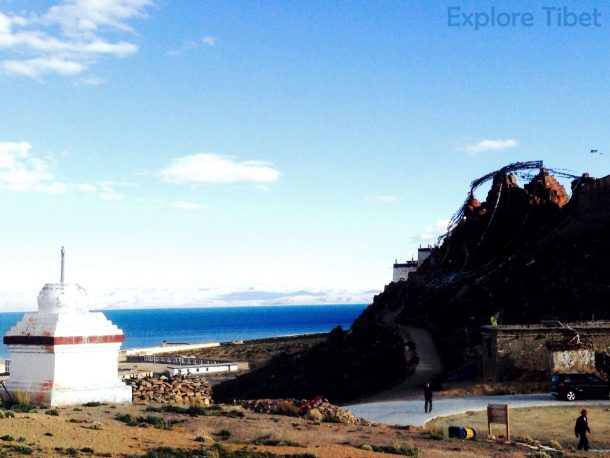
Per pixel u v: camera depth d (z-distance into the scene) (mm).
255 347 129750
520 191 91125
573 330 48781
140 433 23312
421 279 91688
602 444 30984
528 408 39875
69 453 19406
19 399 26891
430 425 34469
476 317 68562
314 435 25812
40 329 27609
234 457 20828
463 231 94562
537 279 71062
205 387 37438
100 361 28641
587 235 76125
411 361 60219
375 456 22578
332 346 75250
